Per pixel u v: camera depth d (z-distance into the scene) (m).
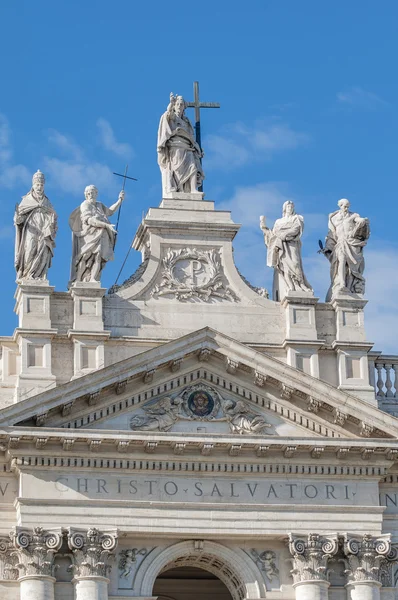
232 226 71.38
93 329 68.38
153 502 66.25
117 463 66.38
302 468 67.69
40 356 67.81
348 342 70.19
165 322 69.69
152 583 66.31
